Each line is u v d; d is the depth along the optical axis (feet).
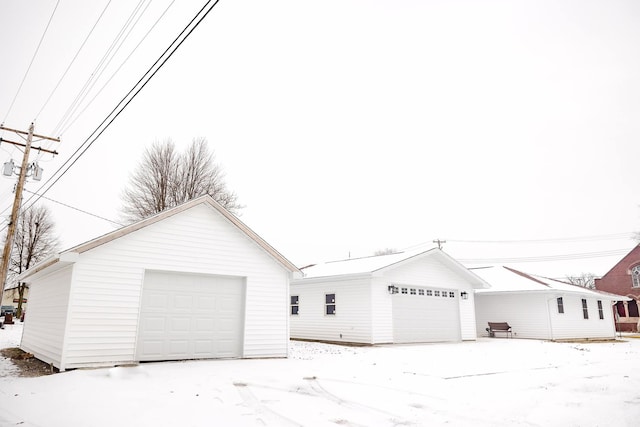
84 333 35.58
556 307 87.15
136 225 39.04
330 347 60.39
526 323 88.22
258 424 20.02
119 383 28.81
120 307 37.68
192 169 112.47
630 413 22.76
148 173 108.27
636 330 126.41
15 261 126.82
